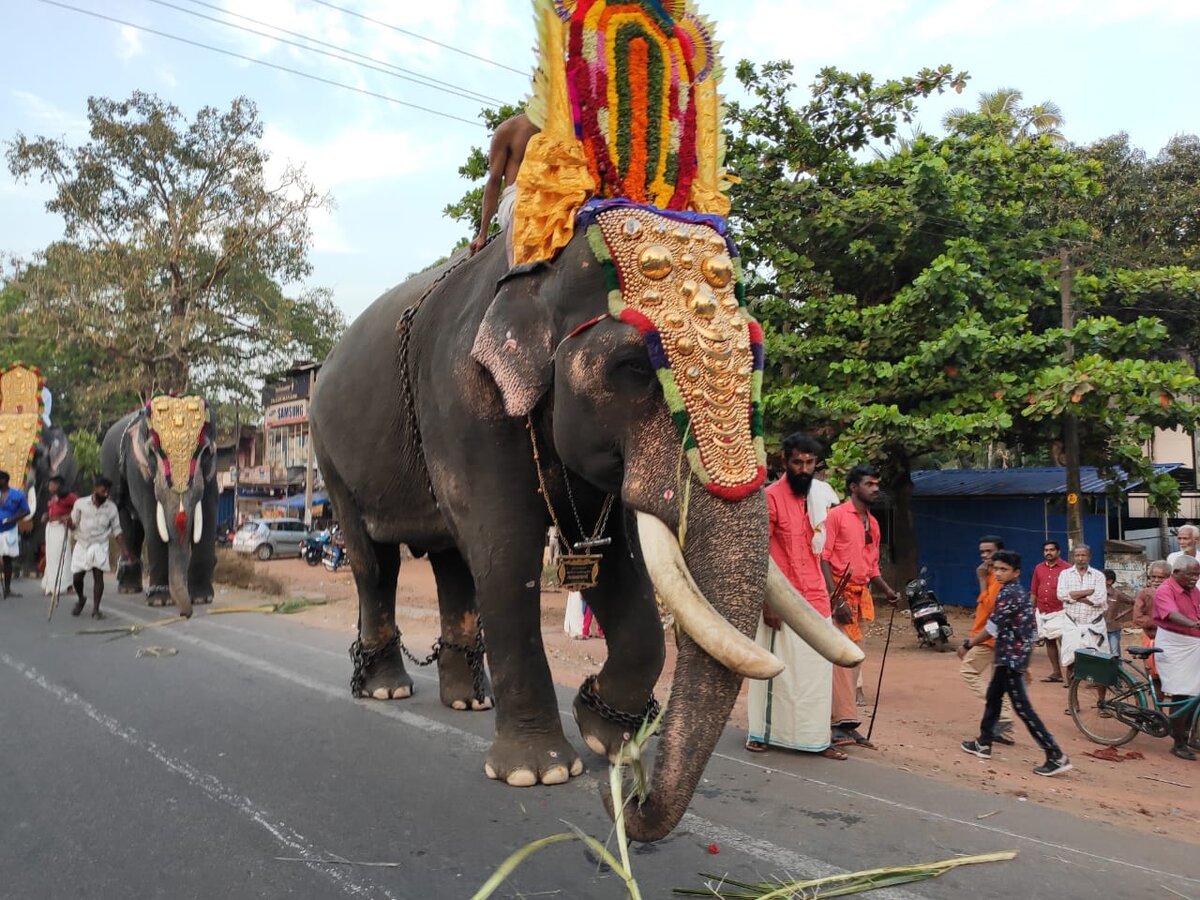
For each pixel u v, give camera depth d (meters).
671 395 2.94
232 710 5.30
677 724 2.45
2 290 26.88
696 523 2.83
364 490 5.21
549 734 3.97
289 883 2.95
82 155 24.23
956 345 10.17
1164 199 19.22
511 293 3.60
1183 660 6.14
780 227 11.70
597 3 3.65
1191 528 8.19
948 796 3.90
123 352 24.14
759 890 2.85
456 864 3.09
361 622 5.73
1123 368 9.75
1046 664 9.84
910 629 11.88
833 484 9.93
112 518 9.60
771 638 4.55
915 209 11.31
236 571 14.48
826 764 4.41
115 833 3.38
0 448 13.92
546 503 3.87
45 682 6.09
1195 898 2.89
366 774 4.07
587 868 3.05
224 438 35.81
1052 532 13.53
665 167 3.69
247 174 24.97
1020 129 23.42
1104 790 5.05
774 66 12.07
